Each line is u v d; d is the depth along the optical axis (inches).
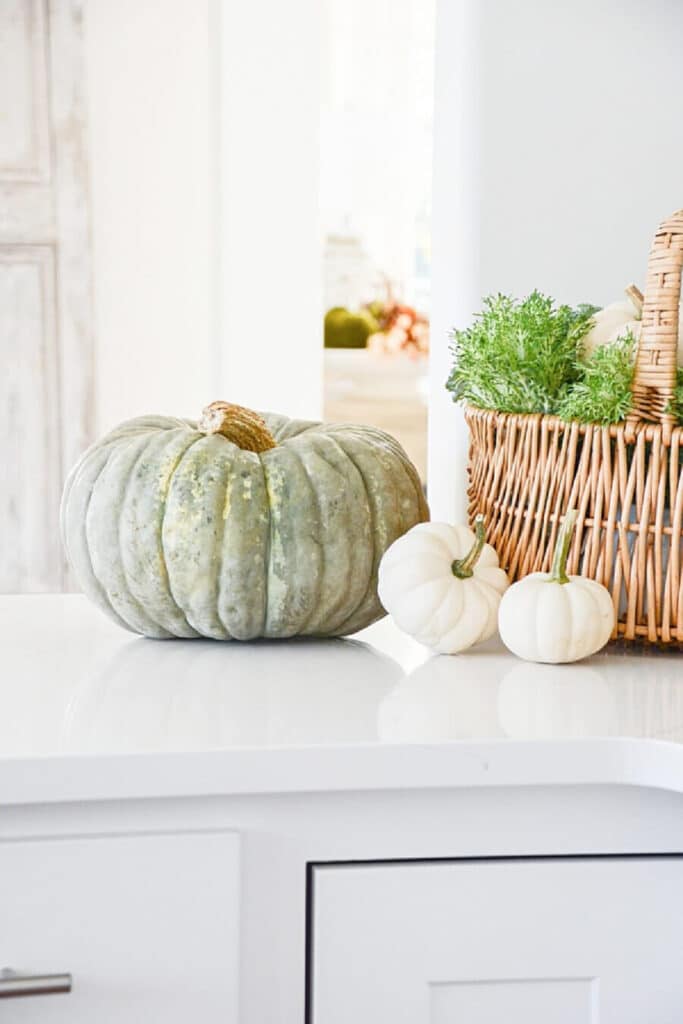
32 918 30.3
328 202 130.0
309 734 32.0
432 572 41.8
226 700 36.0
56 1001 30.5
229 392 112.8
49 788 29.5
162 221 110.3
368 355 132.5
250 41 109.7
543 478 42.7
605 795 33.1
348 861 32.3
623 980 33.1
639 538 41.3
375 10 126.9
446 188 55.2
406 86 129.0
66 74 106.4
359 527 42.7
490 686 38.4
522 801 32.8
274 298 112.6
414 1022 32.4
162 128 109.6
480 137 51.3
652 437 40.6
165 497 41.7
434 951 32.4
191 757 30.1
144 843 30.6
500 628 41.7
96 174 109.1
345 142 129.3
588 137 51.5
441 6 56.1
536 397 43.1
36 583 109.0
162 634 44.9
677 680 39.7
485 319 43.5
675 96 51.6
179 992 31.0
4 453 108.2
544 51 51.1
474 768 31.5
